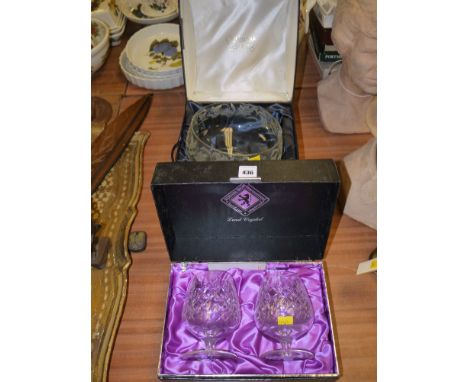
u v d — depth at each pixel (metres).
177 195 0.66
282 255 0.76
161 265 0.80
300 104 1.10
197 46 0.92
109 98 1.11
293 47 0.90
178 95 1.12
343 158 0.88
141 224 0.86
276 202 0.68
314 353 0.69
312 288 0.76
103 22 1.19
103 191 0.90
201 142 0.79
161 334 0.72
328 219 0.68
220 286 0.72
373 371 0.67
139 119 1.04
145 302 0.76
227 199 0.67
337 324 0.72
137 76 1.11
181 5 0.84
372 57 0.74
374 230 0.85
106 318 0.71
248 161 0.64
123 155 0.97
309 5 1.16
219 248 0.77
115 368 0.68
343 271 0.79
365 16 0.71
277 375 0.63
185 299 0.73
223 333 0.70
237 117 0.91
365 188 0.79
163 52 1.18
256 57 0.94
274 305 0.70
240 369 0.68
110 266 0.78
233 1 0.86
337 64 1.09
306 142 1.01
